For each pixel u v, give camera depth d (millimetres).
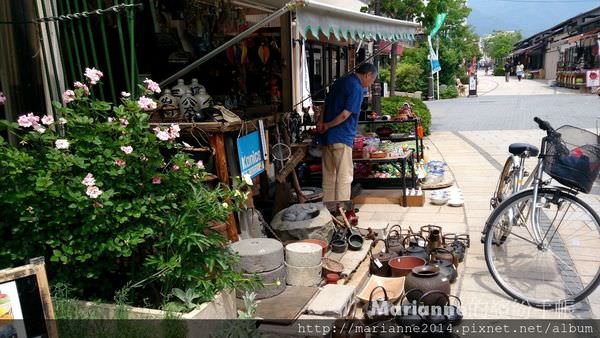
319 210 4766
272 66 6383
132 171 3139
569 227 4730
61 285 3057
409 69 29625
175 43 4914
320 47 10836
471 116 19734
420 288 3570
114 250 3035
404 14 12195
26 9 3426
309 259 3883
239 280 3334
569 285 4199
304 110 7141
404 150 7352
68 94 3131
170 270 3037
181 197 3316
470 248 5207
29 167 2977
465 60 39625
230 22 5688
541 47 52656
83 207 2889
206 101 4312
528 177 4691
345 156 5727
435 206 6875
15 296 2189
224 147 4121
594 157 3686
